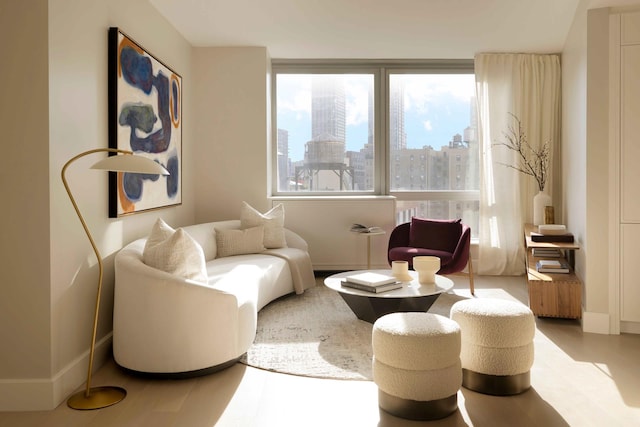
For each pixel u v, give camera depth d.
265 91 5.69
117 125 3.43
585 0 3.97
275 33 5.15
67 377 2.81
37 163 2.63
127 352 2.99
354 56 5.98
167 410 2.59
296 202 5.88
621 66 3.84
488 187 5.96
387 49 5.71
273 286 4.52
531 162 5.88
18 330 2.67
